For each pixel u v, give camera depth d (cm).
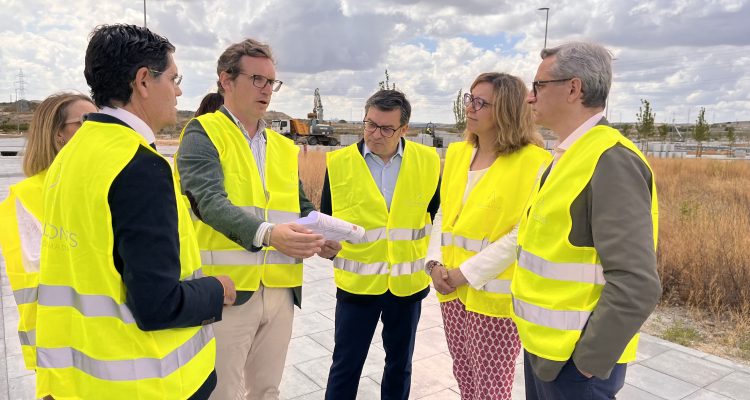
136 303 126
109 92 138
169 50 147
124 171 125
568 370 161
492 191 230
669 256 575
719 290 510
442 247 258
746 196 1023
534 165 226
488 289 228
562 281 160
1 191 1188
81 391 136
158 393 137
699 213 752
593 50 166
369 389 334
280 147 233
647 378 351
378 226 261
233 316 208
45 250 140
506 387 239
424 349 395
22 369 346
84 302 132
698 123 3819
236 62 204
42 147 204
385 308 268
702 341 431
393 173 268
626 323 142
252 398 235
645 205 148
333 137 3919
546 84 172
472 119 234
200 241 207
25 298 186
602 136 159
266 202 218
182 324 138
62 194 133
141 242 124
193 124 206
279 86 218
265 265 215
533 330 168
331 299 512
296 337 416
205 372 154
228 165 204
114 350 132
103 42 136
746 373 360
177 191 151
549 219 164
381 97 254
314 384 338
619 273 144
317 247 182
